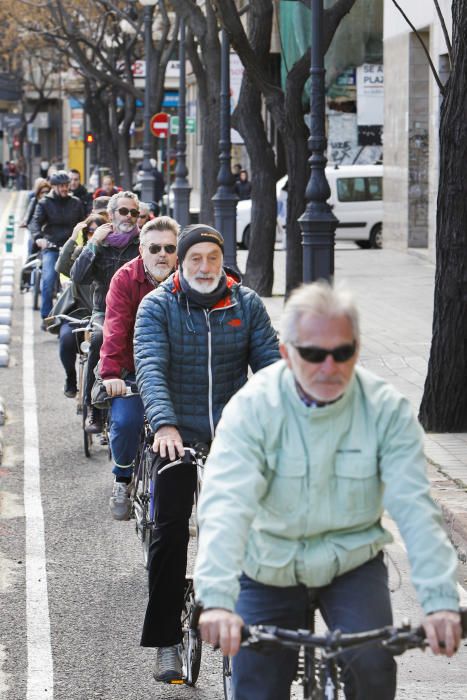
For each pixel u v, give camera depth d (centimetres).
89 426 2686
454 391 2877
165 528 1441
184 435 1503
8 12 11988
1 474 2653
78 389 3162
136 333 1483
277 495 1017
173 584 1448
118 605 1816
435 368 2889
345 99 10025
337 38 9719
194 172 17388
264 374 1029
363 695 999
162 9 9581
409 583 1894
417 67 7544
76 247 3038
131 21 10094
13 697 1467
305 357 959
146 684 1516
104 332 1905
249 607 1059
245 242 8881
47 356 4362
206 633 922
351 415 1008
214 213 6284
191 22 6856
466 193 2816
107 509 2359
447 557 956
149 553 1471
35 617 1756
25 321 5312
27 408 3419
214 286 1477
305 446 1005
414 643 915
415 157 7662
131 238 2475
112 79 10481
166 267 1877
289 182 5025
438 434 2870
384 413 1008
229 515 970
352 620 1022
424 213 7738
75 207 4712
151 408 1429
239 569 956
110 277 2488
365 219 8475
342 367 962
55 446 2941
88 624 1734
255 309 1513
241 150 13775
